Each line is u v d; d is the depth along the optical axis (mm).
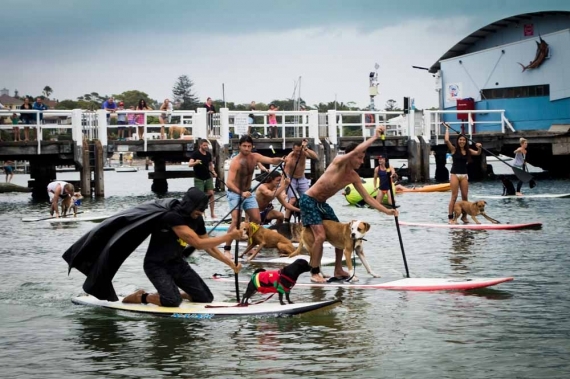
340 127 32281
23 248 14602
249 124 30531
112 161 104375
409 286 10133
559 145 35406
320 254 10633
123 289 10391
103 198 28219
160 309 8961
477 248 13617
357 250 10781
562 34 37938
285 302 9336
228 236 9039
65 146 27875
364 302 9422
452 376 6699
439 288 10062
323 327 8305
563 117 38344
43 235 16750
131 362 7211
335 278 10727
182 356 7367
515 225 16312
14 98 130000
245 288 10422
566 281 10445
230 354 7402
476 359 7137
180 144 29281
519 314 8711
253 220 12883
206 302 9289
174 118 81562
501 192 27297
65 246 14875
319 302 9047
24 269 12086
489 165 37312
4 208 25156
